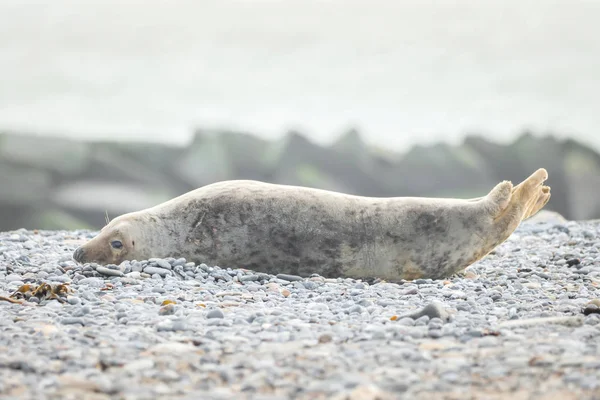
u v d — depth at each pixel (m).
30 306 21.12
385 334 17.62
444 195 110.69
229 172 110.75
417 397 13.48
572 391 13.56
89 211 100.94
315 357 15.90
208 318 19.75
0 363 15.16
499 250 35.28
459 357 15.85
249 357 15.95
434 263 27.33
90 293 22.25
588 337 17.27
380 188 111.56
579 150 113.38
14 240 36.47
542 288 25.22
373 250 27.14
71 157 105.56
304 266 27.12
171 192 108.19
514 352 15.99
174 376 14.69
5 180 99.19
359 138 114.44
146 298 21.94
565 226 41.28
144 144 112.44
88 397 13.45
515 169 112.81
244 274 26.31
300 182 107.31
